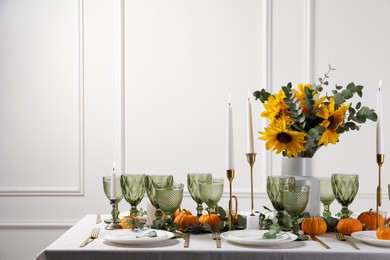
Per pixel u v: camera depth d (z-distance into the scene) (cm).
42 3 431
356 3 437
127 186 239
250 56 436
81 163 430
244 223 230
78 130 430
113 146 432
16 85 430
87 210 431
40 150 430
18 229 429
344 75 437
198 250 190
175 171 434
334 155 435
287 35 436
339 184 233
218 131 434
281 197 220
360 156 435
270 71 434
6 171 429
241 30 436
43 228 429
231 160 222
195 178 245
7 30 430
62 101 431
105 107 432
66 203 431
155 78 434
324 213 260
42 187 430
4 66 430
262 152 434
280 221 228
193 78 435
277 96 237
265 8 434
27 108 430
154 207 242
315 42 436
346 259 188
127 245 199
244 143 434
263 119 434
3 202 429
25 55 430
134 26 434
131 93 434
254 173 434
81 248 193
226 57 436
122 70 432
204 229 223
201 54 435
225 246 197
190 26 435
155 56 434
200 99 435
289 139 231
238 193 430
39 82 430
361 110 234
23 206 429
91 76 431
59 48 431
